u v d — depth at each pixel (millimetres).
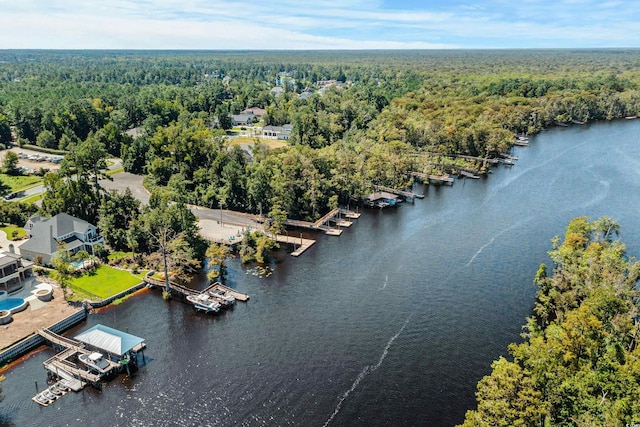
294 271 111938
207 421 66500
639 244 121625
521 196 163125
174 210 118750
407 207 157375
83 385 73188
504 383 55875
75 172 174250
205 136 185125
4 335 82688
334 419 66688
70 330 87000
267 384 73500
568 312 77250
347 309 94562
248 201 148750
